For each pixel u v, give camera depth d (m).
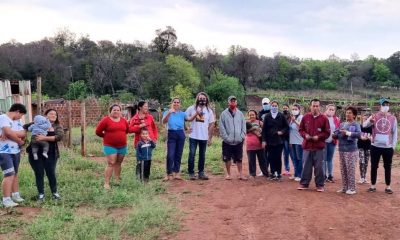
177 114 10.77
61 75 68.25
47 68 67.31
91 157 15.12
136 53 87.50
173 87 63.19
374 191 9.57
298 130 10.13
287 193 9.17
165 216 7.41
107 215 7.61
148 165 10.48
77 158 13.45
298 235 6.56
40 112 15.78
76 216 7.38
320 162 9.37
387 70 105.75
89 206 8.26
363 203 8.41
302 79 104.75
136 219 7.16
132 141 19.73
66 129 17.41
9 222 7.18
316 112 9.39
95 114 33.16
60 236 6.32
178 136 10.76
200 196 9.05
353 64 119.50
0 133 7.96
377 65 107.81
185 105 38.56
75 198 8.66
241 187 9.87
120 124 9.59
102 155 15.69
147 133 10.40
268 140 10.58
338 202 8.44
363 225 7.04
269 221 7.23
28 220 7.32
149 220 7.11
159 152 16.14
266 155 11.12
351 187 9.23
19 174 10.48
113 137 9.51
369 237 6.50
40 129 8.30
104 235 6.48
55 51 75.44
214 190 9.59
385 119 9.29
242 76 93.31
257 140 10.97
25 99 16.73
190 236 6.54
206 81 82.38
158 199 8.54
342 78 105.19
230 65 94.06
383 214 7.68
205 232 6.72
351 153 9.17
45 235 6.37
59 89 65.50
